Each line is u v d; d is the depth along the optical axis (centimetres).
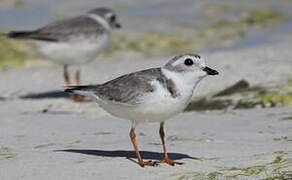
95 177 1005
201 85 1792
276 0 3186
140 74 1084
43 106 1730
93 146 1220
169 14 2856
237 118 1462
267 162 1058
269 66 1992
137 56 2384
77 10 2892
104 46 1945
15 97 1847
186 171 1034
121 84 1087
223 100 1630
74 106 1725
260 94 1638
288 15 2923
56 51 1873
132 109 1080
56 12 2848
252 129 1343
